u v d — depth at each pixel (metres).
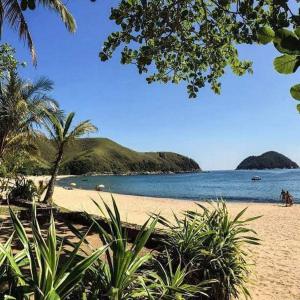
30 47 12.40
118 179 135.38
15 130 18.53
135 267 3.68
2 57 15.42
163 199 38.91
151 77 6.93
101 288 3.44
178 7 5.37
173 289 3.89
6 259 3.26
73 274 2.99
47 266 2.86
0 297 2.90
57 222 10.83
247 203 36.34
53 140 19.34
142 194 56.72
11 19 11.85
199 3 5.70
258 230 15.97
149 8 5.32
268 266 9.55
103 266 3.66
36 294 2.84
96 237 9.13
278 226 17.08
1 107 17.67
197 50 6.20
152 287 3.82
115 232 3.75
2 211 12.88
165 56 6.54
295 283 8.03
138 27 5.40
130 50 6.04
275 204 34.00
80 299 3.32
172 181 115.12
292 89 1.76
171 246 5.46
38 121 18.69
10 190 17.69
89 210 23.48
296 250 11.59
